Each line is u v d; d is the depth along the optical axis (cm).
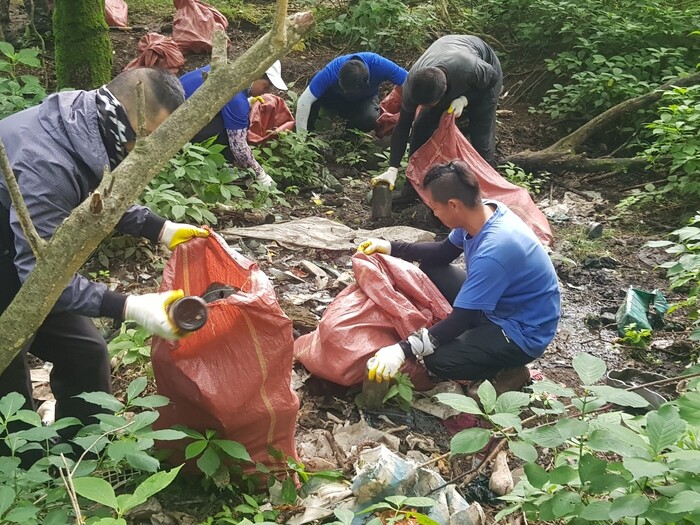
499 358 354
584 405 235
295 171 629
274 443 290
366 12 879
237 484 290
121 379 364
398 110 705
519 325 354
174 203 494
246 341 274
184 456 288
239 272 301
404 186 601
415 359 363
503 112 783
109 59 663
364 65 642
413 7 962
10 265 274
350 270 490
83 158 260
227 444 268
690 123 614
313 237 521
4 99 518
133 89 261
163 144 169
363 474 273
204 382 269
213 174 535
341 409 356
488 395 245
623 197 634
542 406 356
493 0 900
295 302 443
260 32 920
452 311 350
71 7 633
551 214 596
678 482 212
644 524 227
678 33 784
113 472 287
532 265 350
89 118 261
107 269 467
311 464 308
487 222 355
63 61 648
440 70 516
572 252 539
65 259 175
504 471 311
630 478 222
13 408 236
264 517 270
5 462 226
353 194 626
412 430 348
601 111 750
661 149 604
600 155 712
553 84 805
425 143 556
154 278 464
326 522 275
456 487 307
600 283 501
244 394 273
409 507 269
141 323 244
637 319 435
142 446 238
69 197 261
